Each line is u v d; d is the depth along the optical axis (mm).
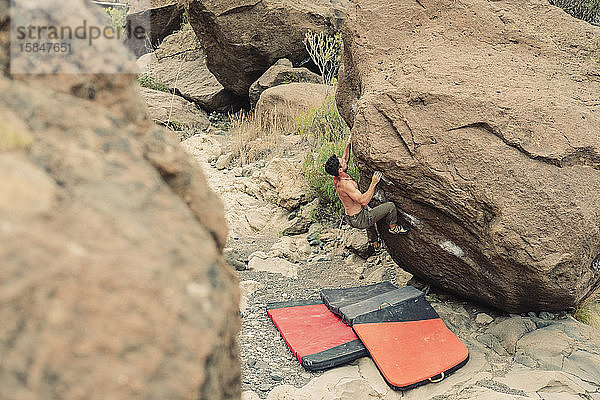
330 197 8078
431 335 5109
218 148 10859
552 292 4785
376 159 5039
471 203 4797
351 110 6406
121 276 1297
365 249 7125
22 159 1415
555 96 5230
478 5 6023
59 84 1772
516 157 4820
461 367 4828
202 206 1949
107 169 1559
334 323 5488
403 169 5000
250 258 7219
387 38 5887
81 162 1519
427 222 5285
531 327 5219
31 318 1176
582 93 5387
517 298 5117
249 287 6438
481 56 5660
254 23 12891
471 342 5219
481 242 4906
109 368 1195
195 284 1403
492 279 5090
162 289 1329
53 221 1320
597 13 9938
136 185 1559
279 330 5457
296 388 4523
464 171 4840
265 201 8922
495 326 5352
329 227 8047
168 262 1397
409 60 5633
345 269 7016
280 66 13203
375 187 5512
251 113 13586
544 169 4781
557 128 4934
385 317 5309
